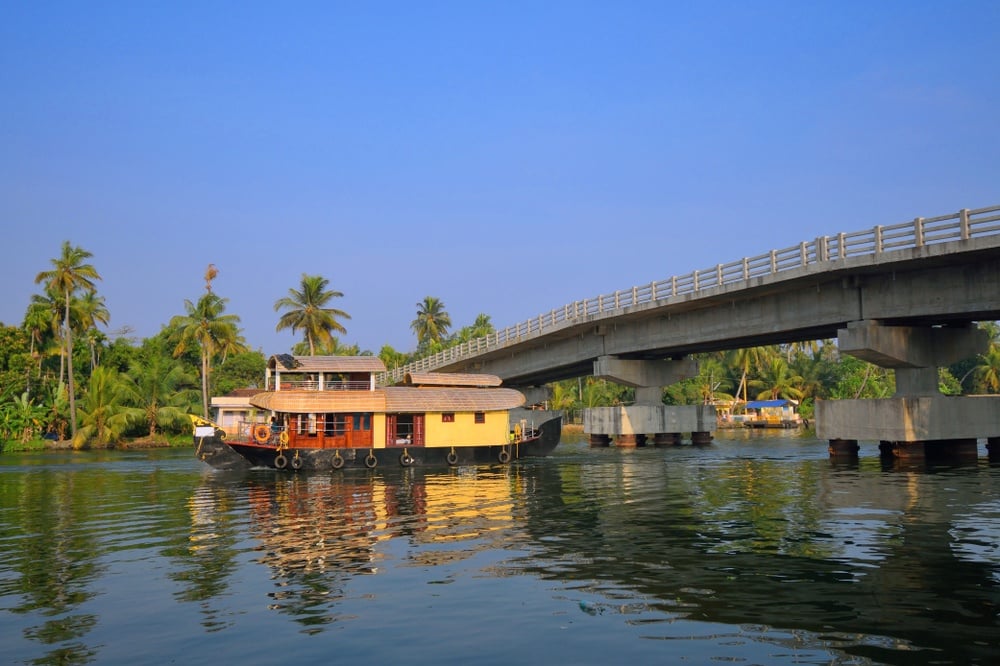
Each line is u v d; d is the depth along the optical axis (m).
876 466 31.88
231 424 45.34
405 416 37.03
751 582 12.80
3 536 18.77
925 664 9.17
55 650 10.36
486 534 17.83
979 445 44.75
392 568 14.49
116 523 20.66
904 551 14.91
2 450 62.53
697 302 41.72
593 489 26.55
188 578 14.07
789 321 37.69
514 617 11.30
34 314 73.06
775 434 74.00
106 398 66.50
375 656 9.94
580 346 56.38
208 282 77.19
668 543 16.20
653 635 10.40
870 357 33.69
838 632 10.30
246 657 10.00
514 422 71.00
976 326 34.94
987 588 12.20
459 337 113.19
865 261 30.80
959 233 28.03
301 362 36.69
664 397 92.44
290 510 22.52
